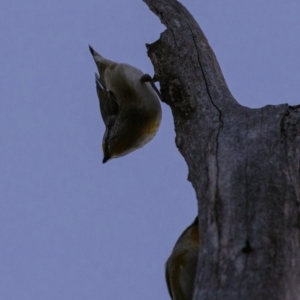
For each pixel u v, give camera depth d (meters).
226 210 9.96
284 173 10.38
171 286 12.02
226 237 9.55
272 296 8.68
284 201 9.97
